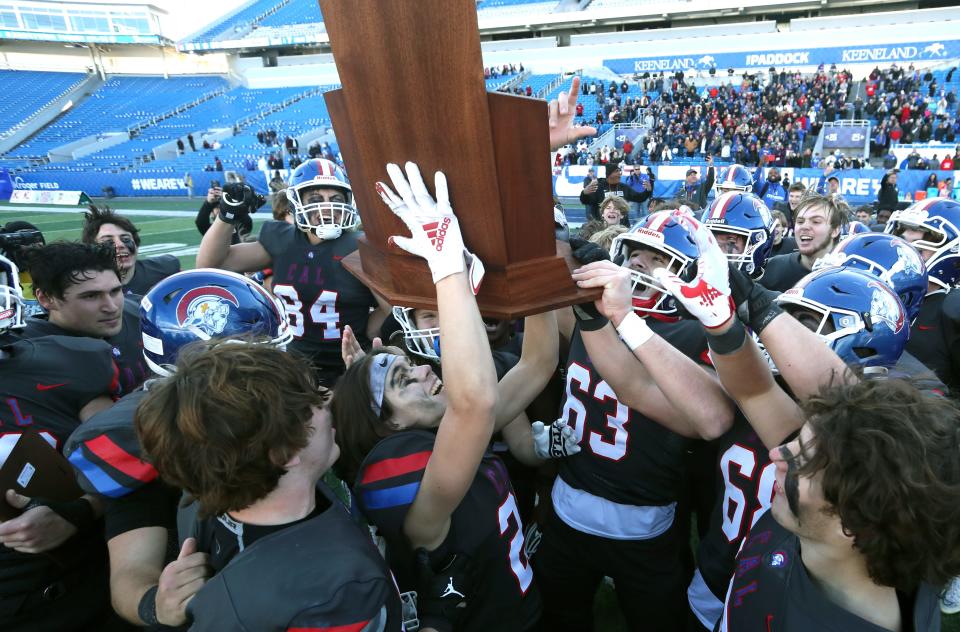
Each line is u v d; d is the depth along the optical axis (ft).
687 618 6.73
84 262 6.68
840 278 5.05
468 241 3.74
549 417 8.50
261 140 84.23
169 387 3.36
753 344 4.29
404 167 3.65
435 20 3.08
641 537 6.38
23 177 74.18
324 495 3.81
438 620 4.19
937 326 9.20
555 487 7.04
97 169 80.12
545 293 3.90
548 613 7.24
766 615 3.60
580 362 6.77
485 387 3.67
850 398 3.11
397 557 4.65
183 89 110.01
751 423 4.58
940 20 76.13
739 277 4.36
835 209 11.80
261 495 3.34
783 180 49.98
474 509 4.92
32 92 107.55
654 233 6.73
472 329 3.61
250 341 3.92
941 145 52.75
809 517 3.22
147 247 38.86
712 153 60.95
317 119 92.27
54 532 4.99
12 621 5.39
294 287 10.85
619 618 8.13
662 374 4.75
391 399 4.76
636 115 72.08
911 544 2.84
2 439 5.37
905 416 2.90
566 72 86.69
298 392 3.45
